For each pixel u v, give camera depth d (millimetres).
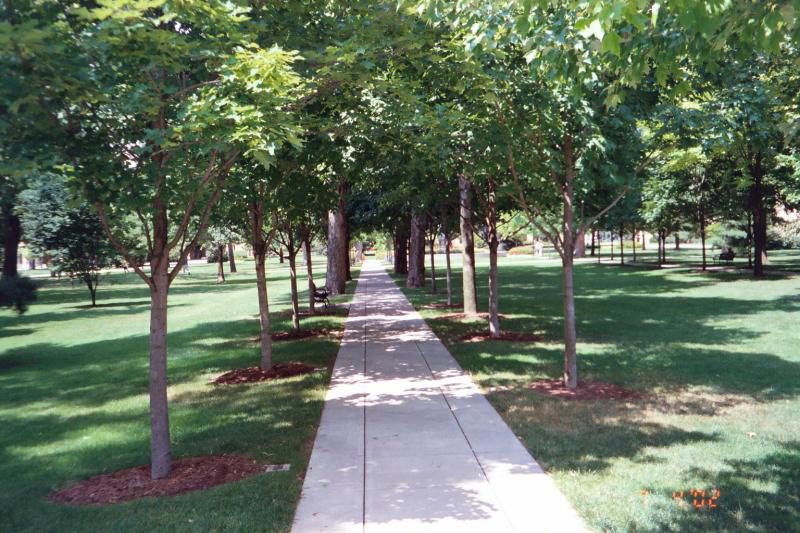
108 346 16312
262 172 9500
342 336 15477
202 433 7758
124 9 5043
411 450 6648
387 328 16578
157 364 6328
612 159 9312
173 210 6691
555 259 60531
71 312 26672
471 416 7926
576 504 5133
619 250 76000
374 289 30344
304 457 6617
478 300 23047
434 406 8484
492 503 5207
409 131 9602
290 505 5305
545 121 8594
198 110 5430
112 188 5637
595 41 5602
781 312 17109
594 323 16469
